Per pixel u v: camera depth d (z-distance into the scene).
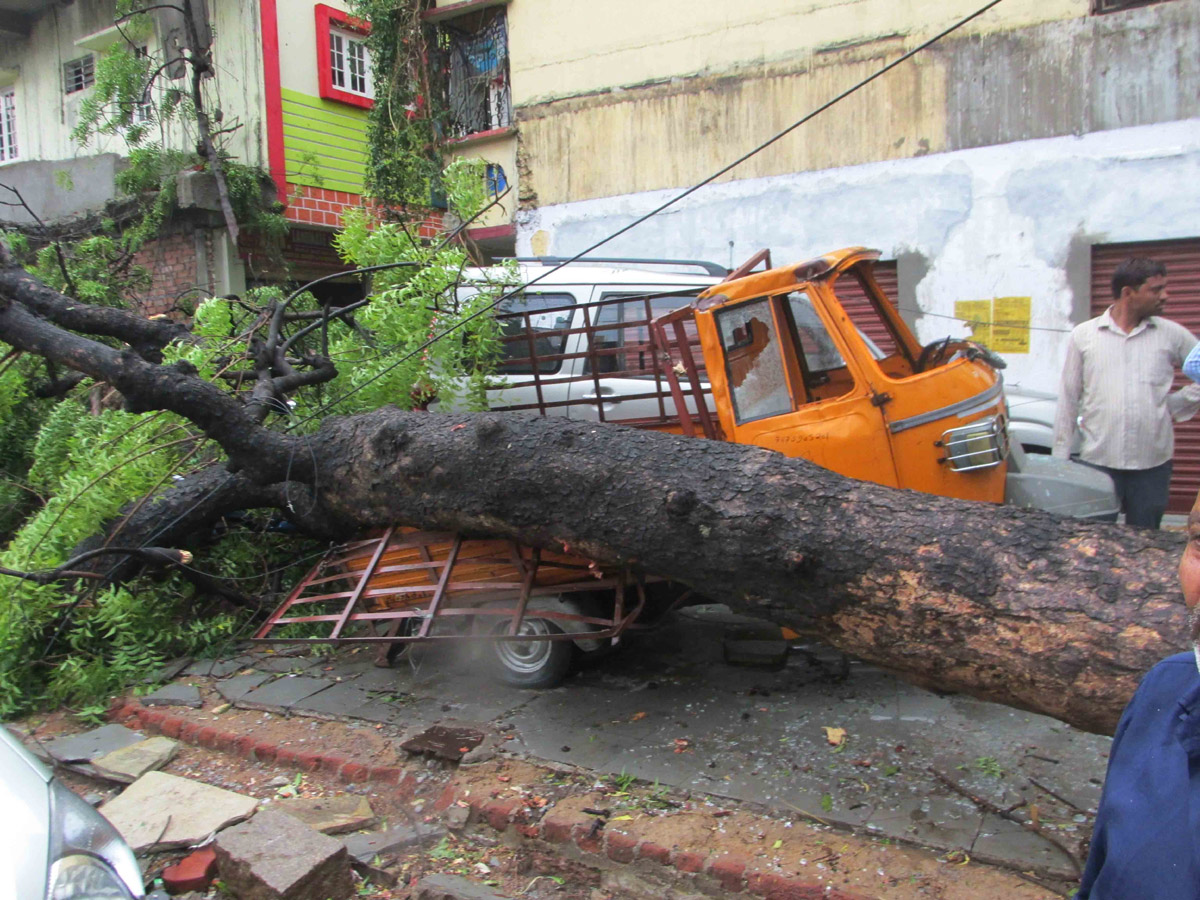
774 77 8.66
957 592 3.04
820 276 3.94
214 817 3.52
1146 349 4.54
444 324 5.16
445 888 3.12
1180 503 7.41
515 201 10.27
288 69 11.61
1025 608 2.91
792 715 3.98
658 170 9.35
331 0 12.19
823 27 8.41
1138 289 4.45
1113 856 1.32
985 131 7.84
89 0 12.71
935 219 8.09
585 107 9.66
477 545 4.39
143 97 11.06
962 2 7.82
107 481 4.90
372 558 4.46
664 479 3.68
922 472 3.85
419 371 5.19
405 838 3.40
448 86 10.82
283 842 3.20
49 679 4.78
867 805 3.21
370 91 12.81
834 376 4.37
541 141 9.97
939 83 7.98
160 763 4.03
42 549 4.78
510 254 10.85
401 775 3.74
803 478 3.52
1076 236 7.54
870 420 3.88
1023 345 7.83
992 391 4.04
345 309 5.88
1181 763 1.28
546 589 4.21
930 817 3.12
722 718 4.00
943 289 8.11
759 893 2.87
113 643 4.79
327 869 3.11
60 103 13.35
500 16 10.38
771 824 3.15
